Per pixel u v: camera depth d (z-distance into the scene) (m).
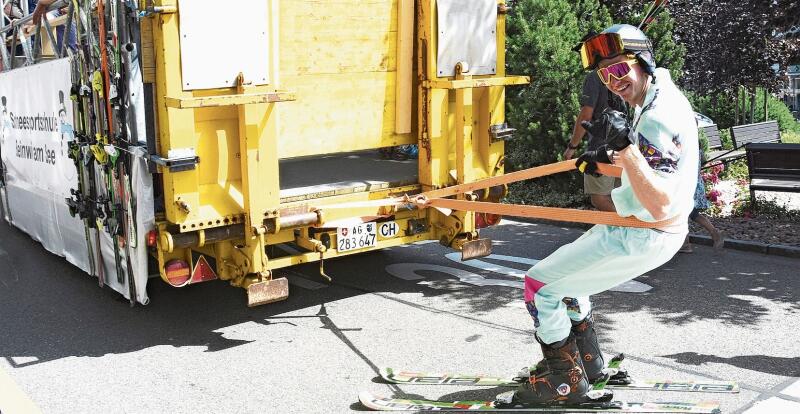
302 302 6.02
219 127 4.80
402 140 5.88
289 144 5.27
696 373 4.40
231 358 4.87
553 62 9.16
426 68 5.68
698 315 5.45
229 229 4.90
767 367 4.48
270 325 5.49
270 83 4.84
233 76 4.69
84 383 4.51
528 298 3.77
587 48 3.43
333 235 5.44
